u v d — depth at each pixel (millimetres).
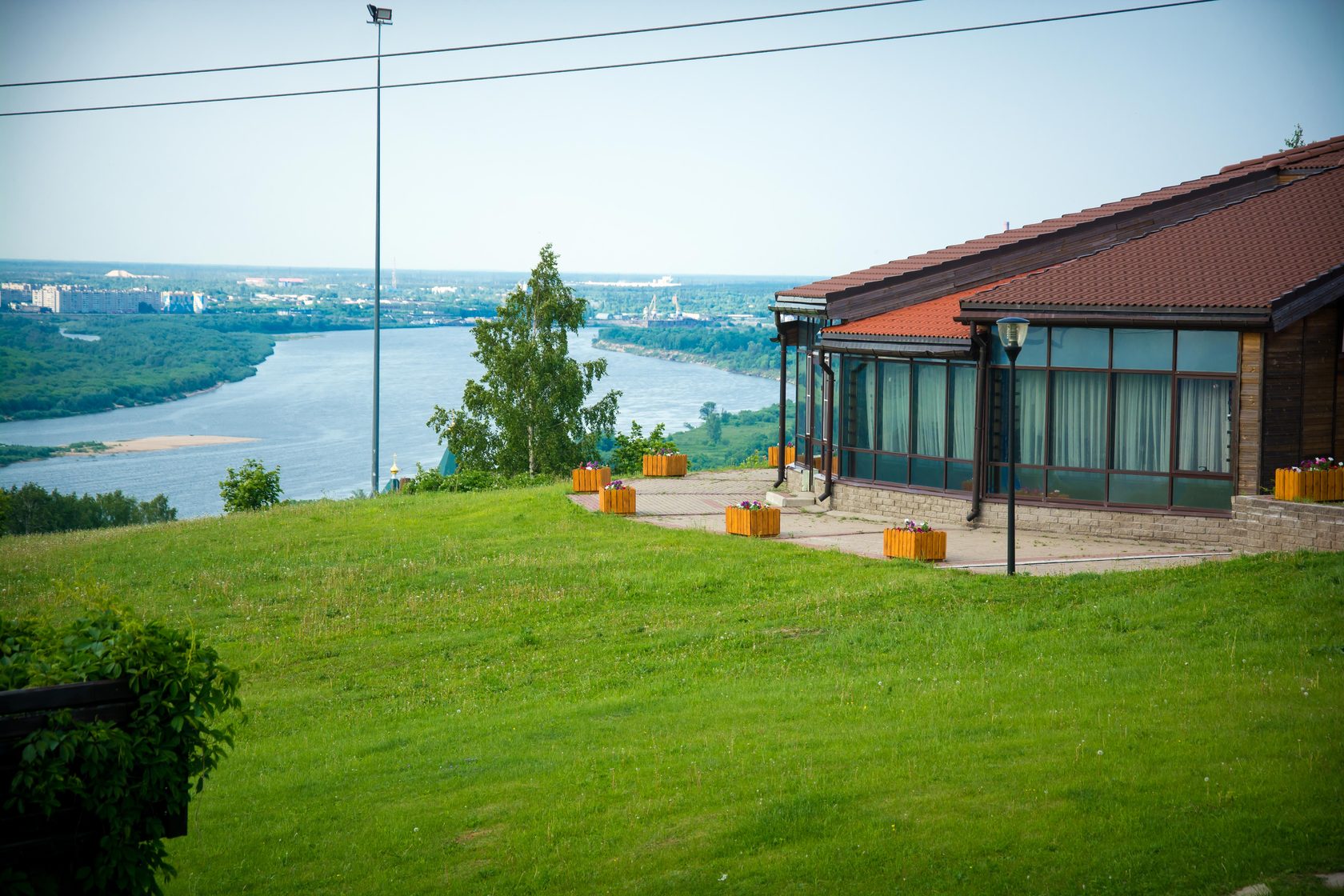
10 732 6918
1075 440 24109
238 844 10422
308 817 11023
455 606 20859
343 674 17172
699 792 10438
